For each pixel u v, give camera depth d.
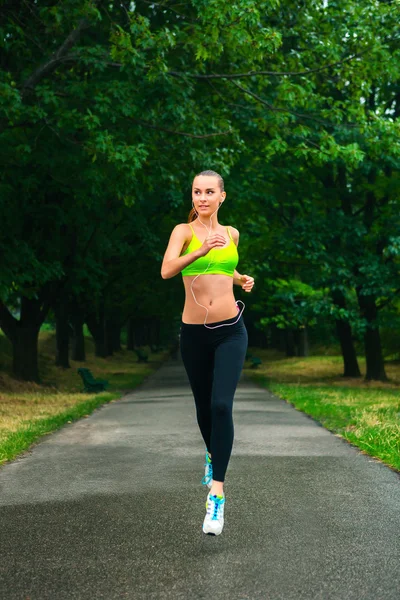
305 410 11.90
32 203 17.11
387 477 5.82
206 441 4.57
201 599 3.07
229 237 4.16
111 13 14.92
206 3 12.08
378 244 21.52
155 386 20.91
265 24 16.94
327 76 17.64
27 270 15.34
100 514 4.63
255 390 18.25
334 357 38.16
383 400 14.01
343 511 4.64
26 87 13.36
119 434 9.00
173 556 3.70
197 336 4.18
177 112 13.20
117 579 3.35
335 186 22.45
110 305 37.75
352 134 18.53
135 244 23.20
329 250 21.00
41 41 14.37
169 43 12.26
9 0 13.55
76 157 14.12
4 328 19.67
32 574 3.44
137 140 13.97
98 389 18.12
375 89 21.77
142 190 15.21
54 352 37.78
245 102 17.59
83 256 20.25
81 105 13.76
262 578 3.33
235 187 19.95
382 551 3.74
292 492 5.25
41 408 13.05
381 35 17.89
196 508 4.78
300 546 3.85
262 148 18.50
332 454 7.10
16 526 4.34
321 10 18.14
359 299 22.20
